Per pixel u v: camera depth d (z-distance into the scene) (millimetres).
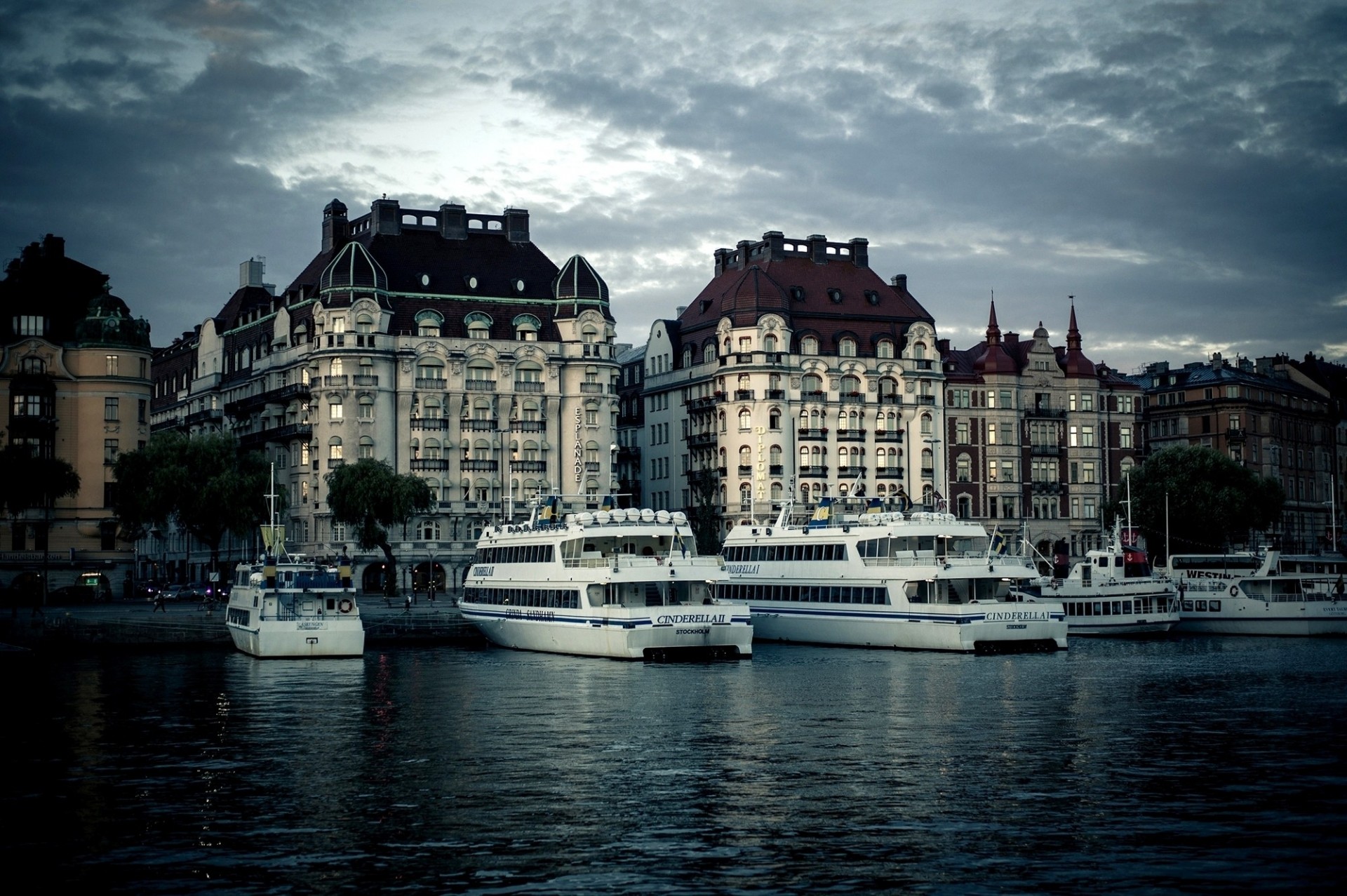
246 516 133250
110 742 59438
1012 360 173250
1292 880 37656
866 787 49125
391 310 152625
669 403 182500
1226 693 72875
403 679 81625
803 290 170500
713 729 61562
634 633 88312
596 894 37125
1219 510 148125
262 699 73312
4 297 147375
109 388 147500
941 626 93750
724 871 38875
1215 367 193625
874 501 146875
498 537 105438
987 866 39156
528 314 160250
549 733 60812
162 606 115125
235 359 181875
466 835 42812
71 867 39750
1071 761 53750
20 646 98625
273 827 43938
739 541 110062
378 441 151375
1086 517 174250
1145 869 38688
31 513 143500
